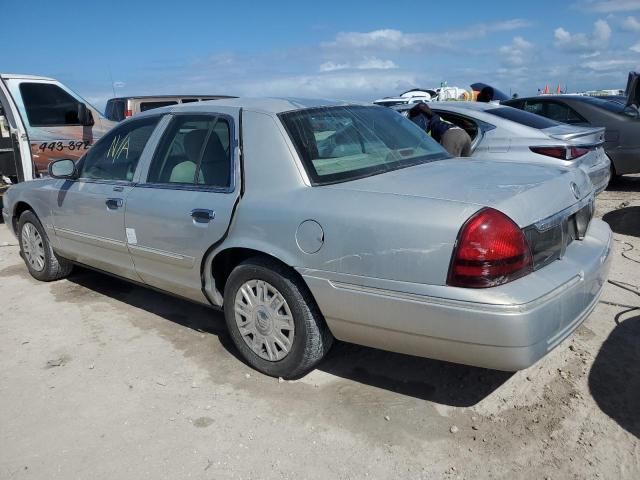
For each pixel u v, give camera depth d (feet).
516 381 10.80
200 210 11.34
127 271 13.89
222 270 11.93
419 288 8.64
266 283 10.69
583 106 29.19
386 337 9.35
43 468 8.94
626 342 12.01
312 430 9.64
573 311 9.09
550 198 9.43
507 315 8.09
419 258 8.60
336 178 10.29
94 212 14.07
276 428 9.73
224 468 8.80
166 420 10.05
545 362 11.36
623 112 28.37
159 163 12.76
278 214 10.11
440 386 10.82
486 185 9.47
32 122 26.53
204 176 11.68
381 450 9.07
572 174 10.66
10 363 12.34
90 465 8.97
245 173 10.87
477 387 10.70
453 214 8.54
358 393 10.68
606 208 25.21
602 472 8.39
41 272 17.31
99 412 10.37
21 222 17.54
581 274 9.32
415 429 9.56
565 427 9.41
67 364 12.20
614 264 17.10
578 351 11.71
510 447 9.01
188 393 10.89
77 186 14.84
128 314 14.79
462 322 8.36
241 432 9.65
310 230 9.66
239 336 11.52
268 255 10.60
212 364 11.97
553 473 8.42
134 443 9.46
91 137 28.55
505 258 8.29
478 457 8.83
